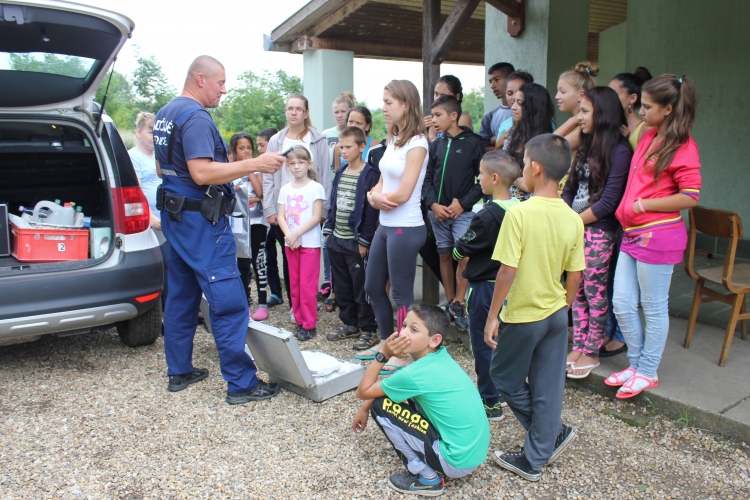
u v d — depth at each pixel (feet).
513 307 7.80
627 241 9.58
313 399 10.74
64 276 10.99
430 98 15.37
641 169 9.38
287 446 9.23
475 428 7.75
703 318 12.87
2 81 10.77
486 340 8.11
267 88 44.62
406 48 30.25
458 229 12.87
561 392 8.12
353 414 10.25
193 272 10.88
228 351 10.50
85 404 10.75
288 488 8.12
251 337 10.85
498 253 7.64
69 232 12.39
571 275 7.98
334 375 10.99
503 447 9.09
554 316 7.83
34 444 9.35
